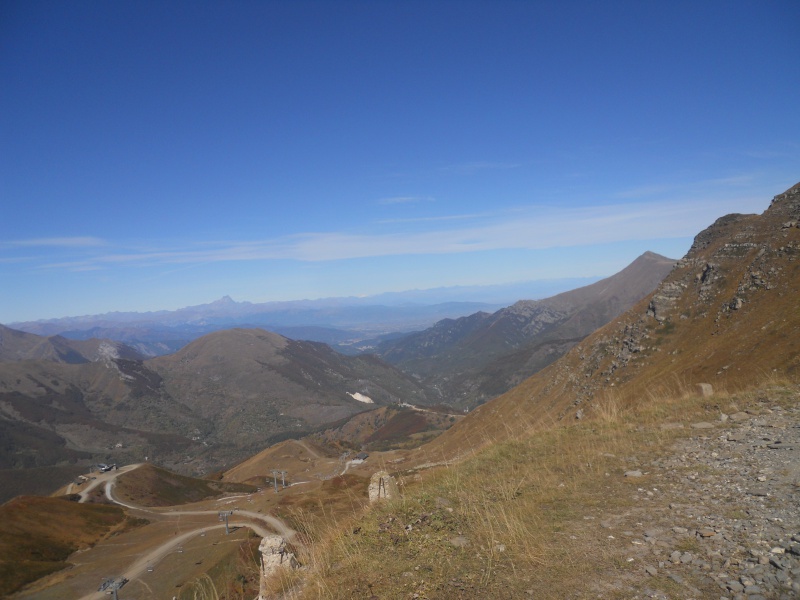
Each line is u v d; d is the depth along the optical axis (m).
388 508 9.84
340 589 6.81
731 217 118.50
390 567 7.26
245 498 137.62
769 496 7.80
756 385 16.70
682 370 70.94
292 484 150.50
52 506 124.44
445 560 7.23
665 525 7.39
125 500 157.38
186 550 84.94
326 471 172.88
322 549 8.63
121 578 75.81
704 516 7.49
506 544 7.36
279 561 9.22
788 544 6.11
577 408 92.38
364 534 8.72
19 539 100.88
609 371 97.44
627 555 6.59
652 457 11.06
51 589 80.12
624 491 9.18
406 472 19.95
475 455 14.79
